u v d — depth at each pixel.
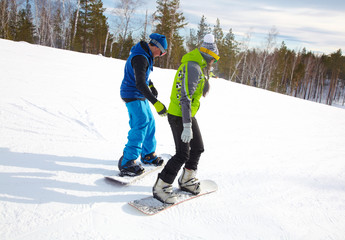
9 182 2.12
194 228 1.83
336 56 47.72
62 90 5.18
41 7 31.17
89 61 10.10
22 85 4.96
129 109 2.46
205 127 4.74
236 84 13.91
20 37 31.55
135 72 2.17
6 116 3.50
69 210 1.87
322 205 2.39
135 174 2.50
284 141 4.51
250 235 1.83
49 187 2.14
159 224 1.83
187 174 2.26
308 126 6.14
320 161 3.66
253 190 2.54
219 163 3.15
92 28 33.22
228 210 2.12
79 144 3.13
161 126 4.34
